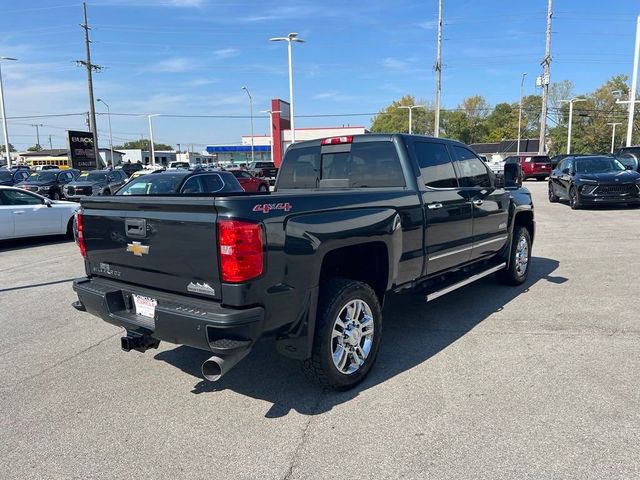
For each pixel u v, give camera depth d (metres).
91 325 5.53
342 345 3.66
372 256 4.12
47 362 4.46
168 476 2.76
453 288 4.86
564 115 87.06
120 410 3.53
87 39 42.34
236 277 2.94
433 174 4.85
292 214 3.21
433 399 3.54
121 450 3.02
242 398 3.67
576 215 14.27
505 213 6.02
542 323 5.12
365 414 3.37
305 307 3.32
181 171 13.08
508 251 6.28
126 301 3.63
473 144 96.69
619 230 11.31
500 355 4.30
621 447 2.88
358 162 4.90
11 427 3.32
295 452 2.95
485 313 5.52
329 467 2.79
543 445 2.92
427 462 2.80
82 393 3.82
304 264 3.26
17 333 5.28
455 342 4.66
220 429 3.24
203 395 3.74
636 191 14.78
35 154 99.44
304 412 3.43
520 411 3.32
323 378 3.56
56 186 24.34
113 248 3.68
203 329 2.96
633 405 3.36
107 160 87.00
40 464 2.89
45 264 9.23
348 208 3.67
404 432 3.12
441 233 4.73
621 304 5.71
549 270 7.59
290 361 4.36
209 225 2.99
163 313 3.15
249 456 2.93
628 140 28.05
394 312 5.66
